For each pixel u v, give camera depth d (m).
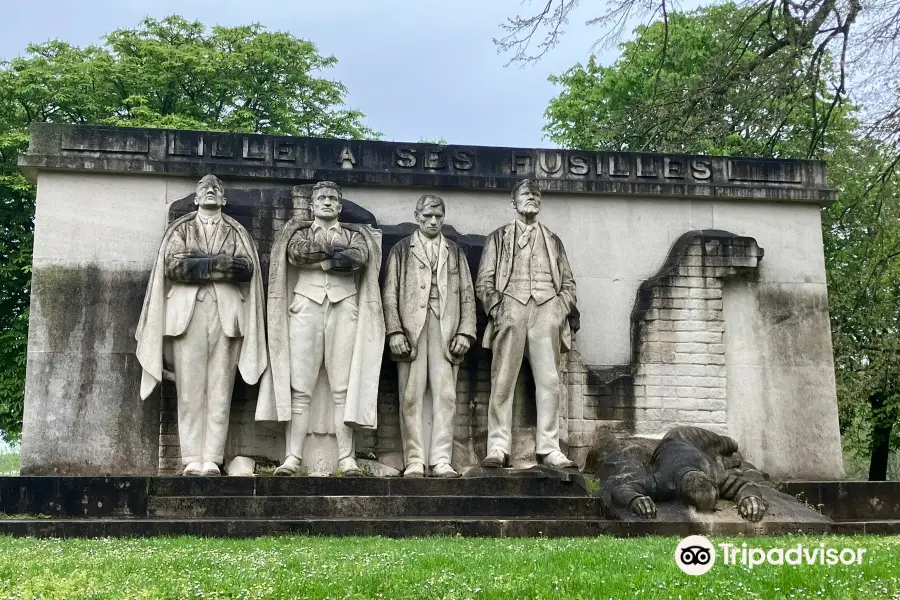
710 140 21.27
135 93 25.55
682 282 14.95
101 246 14.15
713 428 14.66
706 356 14.82
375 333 13.45
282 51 27.03
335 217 13.56
